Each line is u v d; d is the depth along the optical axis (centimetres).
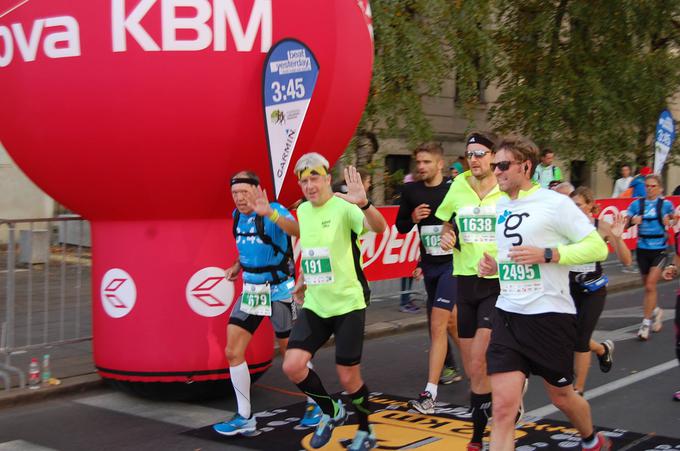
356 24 561
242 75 504
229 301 563
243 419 505
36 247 642
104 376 579
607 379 664
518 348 373
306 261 448
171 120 501
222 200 543
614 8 1548
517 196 382
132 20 487
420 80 1177
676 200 1295
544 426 521
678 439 499
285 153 527
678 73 1658
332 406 465
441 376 656
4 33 517
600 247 367
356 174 435
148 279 552
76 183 535
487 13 1293
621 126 1606
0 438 510
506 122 1630
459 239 506
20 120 523
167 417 554
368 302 458
